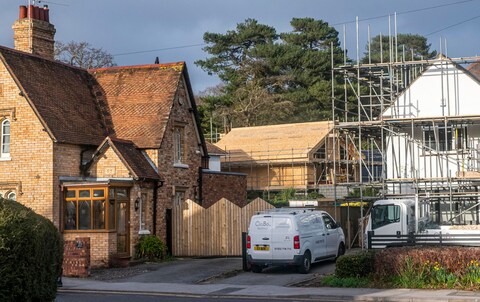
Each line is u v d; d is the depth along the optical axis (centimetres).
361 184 3247
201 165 3516
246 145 5756
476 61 3309
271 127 5947
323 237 2692
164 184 3148
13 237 1184
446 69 3431
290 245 2494
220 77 7400
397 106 3488
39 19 3456
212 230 3070
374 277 2169
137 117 3262
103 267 2770
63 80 3288
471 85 3406
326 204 3672
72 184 2848
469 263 2064
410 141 3231
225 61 7500
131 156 3025
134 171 2931
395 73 3744
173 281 2448
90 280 2491
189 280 2464
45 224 1275
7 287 1178
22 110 2931
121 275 2597
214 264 2809
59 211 2869
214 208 3077
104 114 3325
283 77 7031
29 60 3162
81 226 2836
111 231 2805
